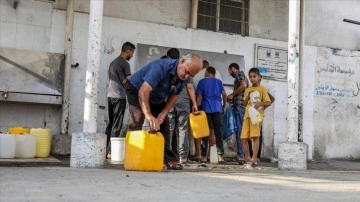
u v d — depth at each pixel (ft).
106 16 26.94
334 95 32.37
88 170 15.57
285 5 31.58
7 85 24.18
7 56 24.45
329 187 12.37
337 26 33.01
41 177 12.54
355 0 33.78
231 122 24.67
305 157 20.06
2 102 24.63
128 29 27.37
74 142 17.15
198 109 23.54
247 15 30.66
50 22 25.72
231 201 8.80
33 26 25.39
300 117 28.96
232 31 30.35
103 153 17.47
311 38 32.07
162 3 28.40
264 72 30.42
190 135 26.16
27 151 21.52
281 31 31.30
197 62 14.28
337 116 32.37
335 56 32.60
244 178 14.46
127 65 21.95
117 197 8.89
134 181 12.13
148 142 15.71
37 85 24.77
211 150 23.89
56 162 19.83
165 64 14.55
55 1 25.89
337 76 32.55
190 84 21.50
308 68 31.68
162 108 16.17
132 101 16.34
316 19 32.35
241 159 23.81
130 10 27.55
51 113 25.55
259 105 20.63
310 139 31.35
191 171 17.06
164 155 17.30
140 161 15.70
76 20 26.30
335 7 33.04
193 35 28.86
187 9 29.04
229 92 28.96
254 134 20.88
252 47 30.37
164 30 28.22
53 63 25.27
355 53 33.24
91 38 17.84
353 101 32.96
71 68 26.02
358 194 10.85
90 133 17.16
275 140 30.19
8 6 25.00
